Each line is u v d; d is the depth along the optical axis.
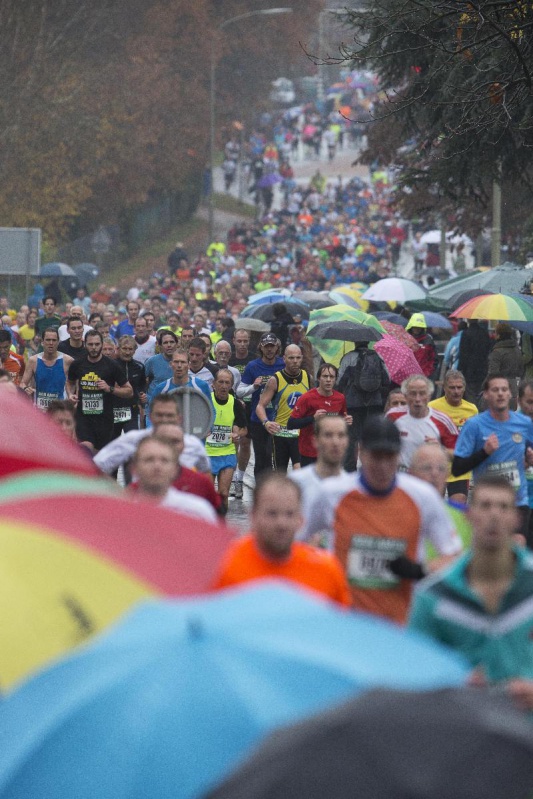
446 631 15.05
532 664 14.90
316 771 10.06
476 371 63.97
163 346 47.03
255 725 11.06
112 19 169.38
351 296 87.81
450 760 10.09
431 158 63.47
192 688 11.26
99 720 11.17
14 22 150.75
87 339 42.56
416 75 60.12
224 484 40.22
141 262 186.50
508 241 118.38
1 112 148.38
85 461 18.30
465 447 28.91
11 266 85.56
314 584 17.47
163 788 10.99
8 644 13.55
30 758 11.14
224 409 39.88
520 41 48.03
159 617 12.05
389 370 48.12
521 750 10.18
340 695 11.31
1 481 16.78
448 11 48.78
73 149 155.25
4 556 14.37
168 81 181.12
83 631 13.71
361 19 52.28
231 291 117.25
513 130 55.31
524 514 29.14
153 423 27.05
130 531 15.29
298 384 41.66
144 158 176.88
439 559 20.02
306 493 21.03
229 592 13.03
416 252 180.75
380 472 20.00
